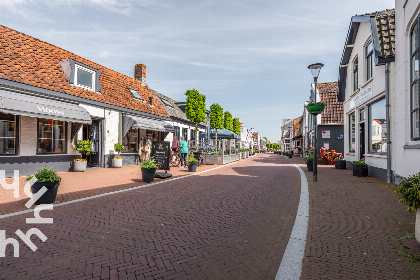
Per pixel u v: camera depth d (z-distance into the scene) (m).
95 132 13.26
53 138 10.80
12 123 9.32
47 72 10.81
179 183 8.85
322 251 3.35
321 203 5.90
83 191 7.12
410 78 7.48
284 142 70.50
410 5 7.21
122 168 13.50
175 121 20.81
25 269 2.85
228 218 4.89
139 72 20.36
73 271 2.82
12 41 10.53
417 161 6.83
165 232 4.09
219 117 23.12
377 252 3.27
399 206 5.47
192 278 2.72
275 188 8.03
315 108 9.05
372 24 9.36
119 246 3.51
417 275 2.70
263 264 3.05
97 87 13.25
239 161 22.55
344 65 14.35
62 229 4.11
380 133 9.97
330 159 18.31
